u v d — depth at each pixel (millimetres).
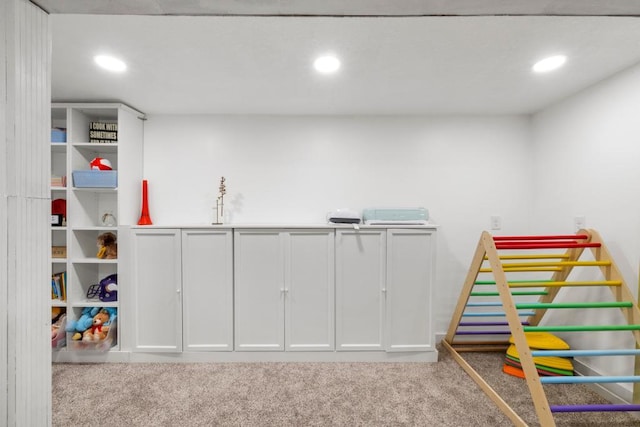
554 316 2457
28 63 854
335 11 923
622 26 1426
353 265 2398
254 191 2764
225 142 2750
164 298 2383
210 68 1854
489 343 2727
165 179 2727
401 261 2393
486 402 1920
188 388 2047
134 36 1506
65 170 2637
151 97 2316
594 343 2115
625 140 1888
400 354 2414
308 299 2402
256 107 2553
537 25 1421
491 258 1925
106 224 2514
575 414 1823
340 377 2186
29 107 856
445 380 2160
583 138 2191
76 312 2432
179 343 2377
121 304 2383
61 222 2459
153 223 2713
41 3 866
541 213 2625
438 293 2783
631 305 1748
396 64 1805
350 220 2459
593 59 1751
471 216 2770
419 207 2750
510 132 2758
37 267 878
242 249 2391
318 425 1718
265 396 1967
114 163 2697
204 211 2744
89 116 2570
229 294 2381
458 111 2656
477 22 1396
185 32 1476
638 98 1809
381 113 2707
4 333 803
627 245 1882
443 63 1793
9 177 810
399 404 1895
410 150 2771
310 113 2711
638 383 1801
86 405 1871
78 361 2371
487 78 1999
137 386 2066
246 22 1396
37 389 876
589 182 2145
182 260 2379
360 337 2410
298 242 2395
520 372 2201
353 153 2771
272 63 1793
